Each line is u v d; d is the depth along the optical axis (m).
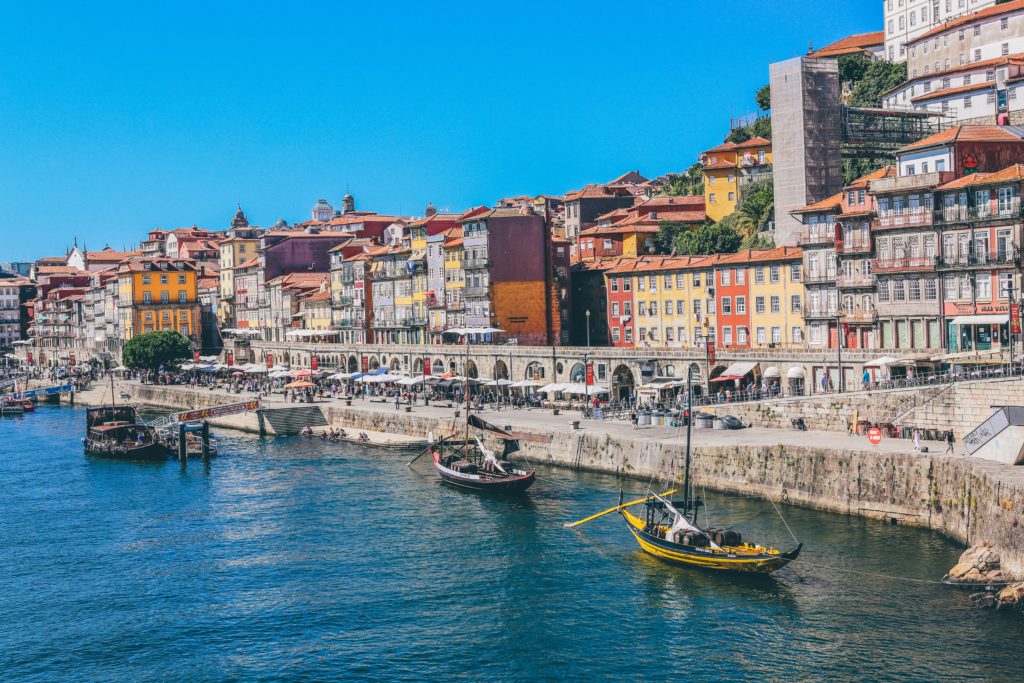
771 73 164.25
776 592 74.19
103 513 106.31
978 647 63.81
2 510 108.81
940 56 188.88
